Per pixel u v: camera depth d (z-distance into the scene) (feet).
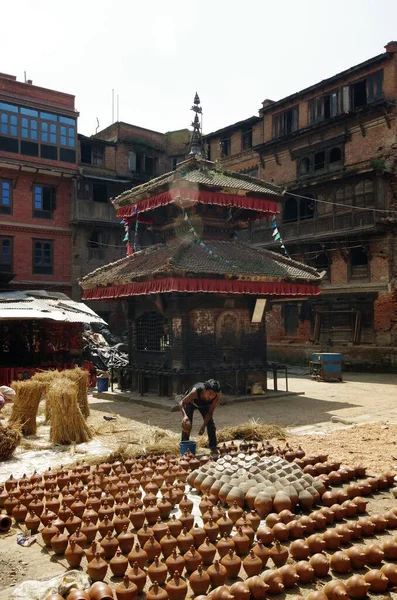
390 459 29.71
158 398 52.31
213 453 31.30
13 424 34.55
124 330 116.67
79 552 16.96
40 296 81.10
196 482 23.71
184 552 17.52
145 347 57.62
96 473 25.12
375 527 19.21
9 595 15.34
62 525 19.24
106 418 43.29
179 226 58.03
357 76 96.43
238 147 122.83
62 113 109.19
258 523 19.49
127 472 26.50
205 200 52.90
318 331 99.86
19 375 61.57
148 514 20.15
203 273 47.06
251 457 25.07
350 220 93.09
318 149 102.27
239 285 49.39
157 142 132.67
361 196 93.40
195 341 51.96
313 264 103.76
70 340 78.54
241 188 54.44
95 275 61.05
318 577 16.37
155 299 51.52
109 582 15.96
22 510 20.97
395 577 15.71
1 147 102.37
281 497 20.90
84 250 112.27
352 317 94.68
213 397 31.68
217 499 22.31
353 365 92.68
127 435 36.96
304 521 19.08
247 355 55.47
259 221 112.37
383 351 88.84
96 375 72.18
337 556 16.60
